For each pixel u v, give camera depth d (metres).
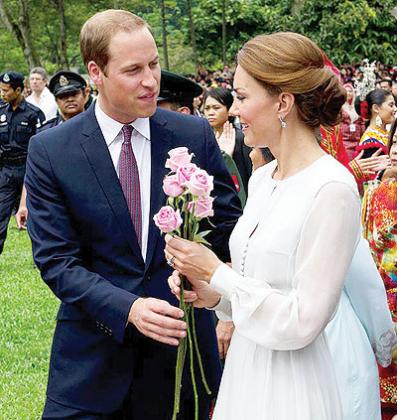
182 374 3.62
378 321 3.83
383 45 21.11
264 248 2.87
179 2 26.31
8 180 10.39
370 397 3.83
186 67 26.80
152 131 3.58
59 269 3.46
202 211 3.04
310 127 2.92
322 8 21.55
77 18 24.84
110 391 3.55
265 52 2.86
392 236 4.92
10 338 7.17
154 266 3.52
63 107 7.68
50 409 3.62
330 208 2.77
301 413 2.89
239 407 2.99
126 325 3.34
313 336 2.76
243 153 6.08
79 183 3.50
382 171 5.16
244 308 2.85
